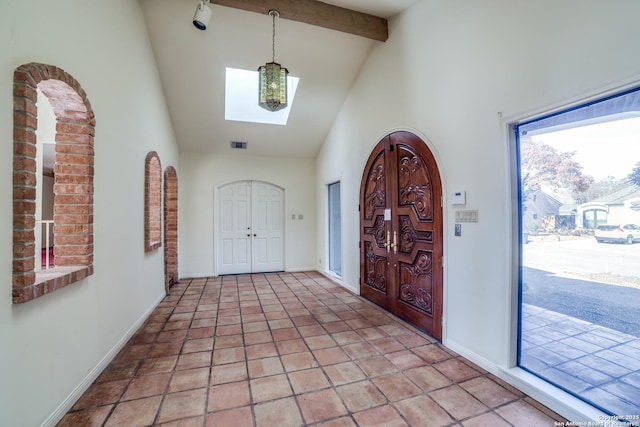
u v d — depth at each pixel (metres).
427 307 3.03
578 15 1.75
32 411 1.55
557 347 2.03
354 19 3.49
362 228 4.30
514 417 1.81
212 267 5.86
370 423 1.76
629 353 1.70
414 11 3.22
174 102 4.63
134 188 3.10
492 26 2.31
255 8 3.14
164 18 3.47
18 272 1.46
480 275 2.42
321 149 6.13
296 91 4.72
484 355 2.38
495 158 2.28
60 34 1.82
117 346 2.62
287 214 6.32
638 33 1.50
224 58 3.99
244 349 2.70
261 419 1.79
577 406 1.76
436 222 2.88
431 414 1.84
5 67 1.42
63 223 2.06
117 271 2.64
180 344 2.81
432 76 2.95
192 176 5.76
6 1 1.42
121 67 2.76
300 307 3.89
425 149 3.03
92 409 1.88
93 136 2.18
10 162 1.45
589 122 1.80
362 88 4.32
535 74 2.00
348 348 2.72
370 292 4.14
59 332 1.79
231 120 5.14
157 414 1.83
